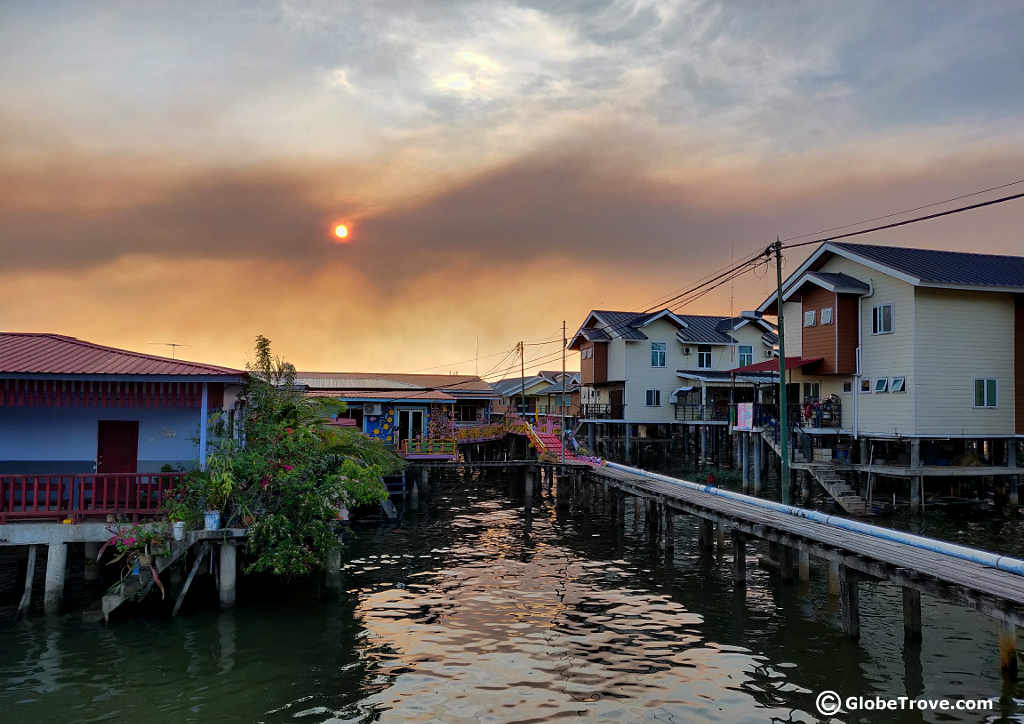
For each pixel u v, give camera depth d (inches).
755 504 835.4
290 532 647.1
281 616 625.6
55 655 526.0
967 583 460.4
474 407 2297.0
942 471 1131.3
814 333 1322.6
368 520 1186.6
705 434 1926.7
